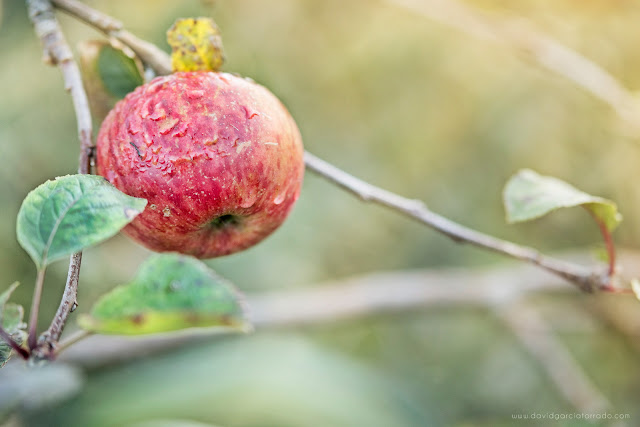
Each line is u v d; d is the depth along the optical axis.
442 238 1.10
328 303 0.86
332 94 1.04
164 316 0.36
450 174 1.09
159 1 0.69
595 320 0.94
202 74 0.43
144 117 0.42
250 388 0.77
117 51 0.46
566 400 0.79
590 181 1.02
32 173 0.78
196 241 0.44
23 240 0.38
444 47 1.04
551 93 1.01
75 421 0.73
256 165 0.42
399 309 0.87
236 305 0.36
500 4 0.98
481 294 0.87
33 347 0.38
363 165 1.06
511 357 1.04
